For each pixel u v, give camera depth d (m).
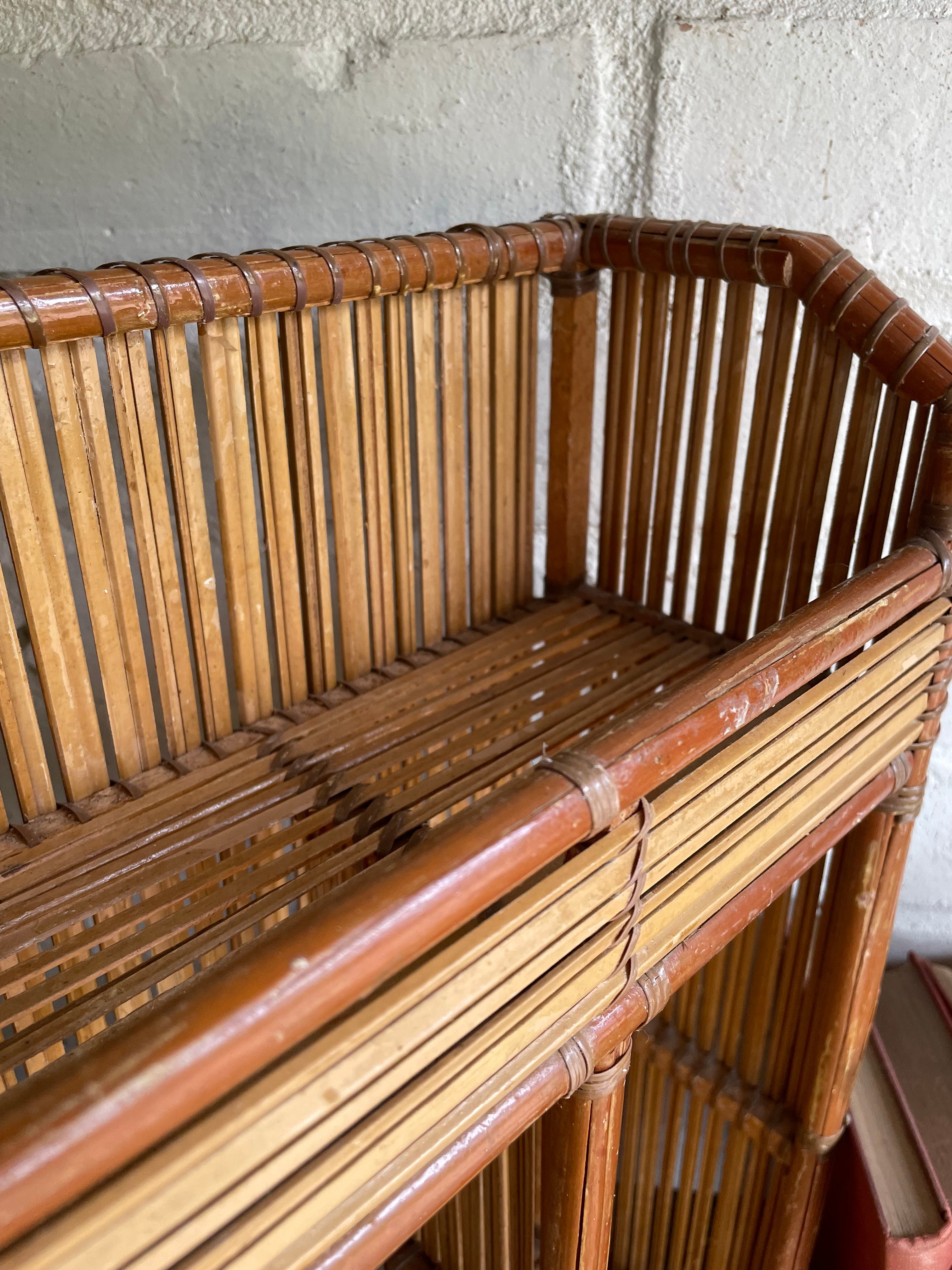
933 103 0.93
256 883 0.69
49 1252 0.36
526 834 0.49
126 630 0.79
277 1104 0.42
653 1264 1.40
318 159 0.99
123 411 0.73
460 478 0.98
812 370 0.89
